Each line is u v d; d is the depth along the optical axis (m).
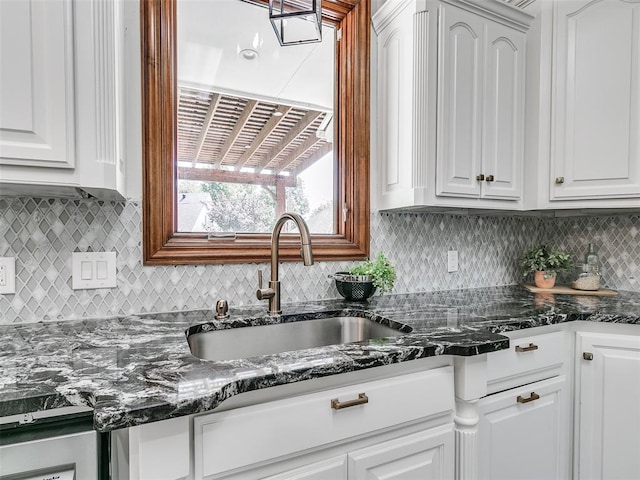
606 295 1.77
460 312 1.36
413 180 1.49
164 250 1.30
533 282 2.15
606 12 1.62
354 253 1.65
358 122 1.67
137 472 0.64
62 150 0.89
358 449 0.90
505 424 1.22
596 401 1.37
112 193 1.06
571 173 1.69
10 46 0.84
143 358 0.83
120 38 1.10
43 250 1.14
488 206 1.67
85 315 1.19
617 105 1.60
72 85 0.90
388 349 0.92
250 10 1.50
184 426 0.68
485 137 1.64
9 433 0.65
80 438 0.69
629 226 1.92
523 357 1.26
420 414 0.97
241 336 1.22
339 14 1.66
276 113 1.57
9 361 0.81
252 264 1.45
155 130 1.29
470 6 1.58
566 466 1.40
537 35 1.75
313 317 1.35
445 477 1.02
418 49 1.47
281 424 0.79
